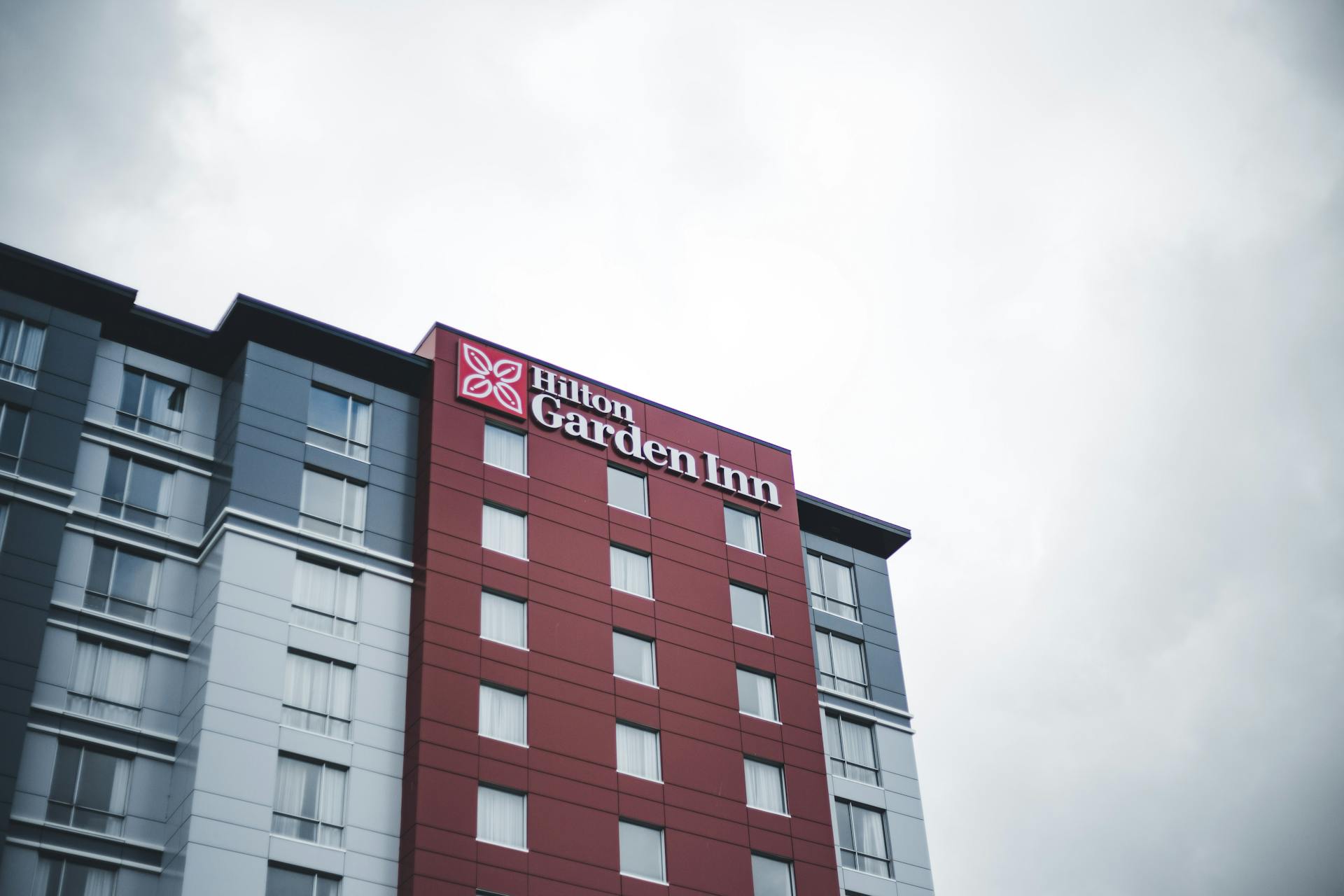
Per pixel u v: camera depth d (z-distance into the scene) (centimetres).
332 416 6316
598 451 6831
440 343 6656
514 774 5725
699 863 5978
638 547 6669
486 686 5884
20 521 5512
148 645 5609
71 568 5600
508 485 6431
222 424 6184
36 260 5981
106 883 5116
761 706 6625
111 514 5800
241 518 5803
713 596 6769
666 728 6244
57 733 5256
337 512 6075
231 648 5516
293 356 6338
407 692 5806
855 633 7412
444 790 5531
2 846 4941
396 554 6103
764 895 6091
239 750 5338
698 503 7025
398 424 6456
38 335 5922
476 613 6012
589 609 6325
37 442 5691
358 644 5809
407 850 5397
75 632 5488
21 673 5231
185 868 5038
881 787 6969
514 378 6775
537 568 6284
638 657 6384
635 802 5953
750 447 7450
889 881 6675
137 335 6197
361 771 5550
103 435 5925
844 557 7669
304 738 5503
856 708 7131
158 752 5428
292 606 5750
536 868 5566
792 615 7000
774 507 7312
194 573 5856
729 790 6259
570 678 6091
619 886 5722
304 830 5341
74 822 5162
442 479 6259
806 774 6544
